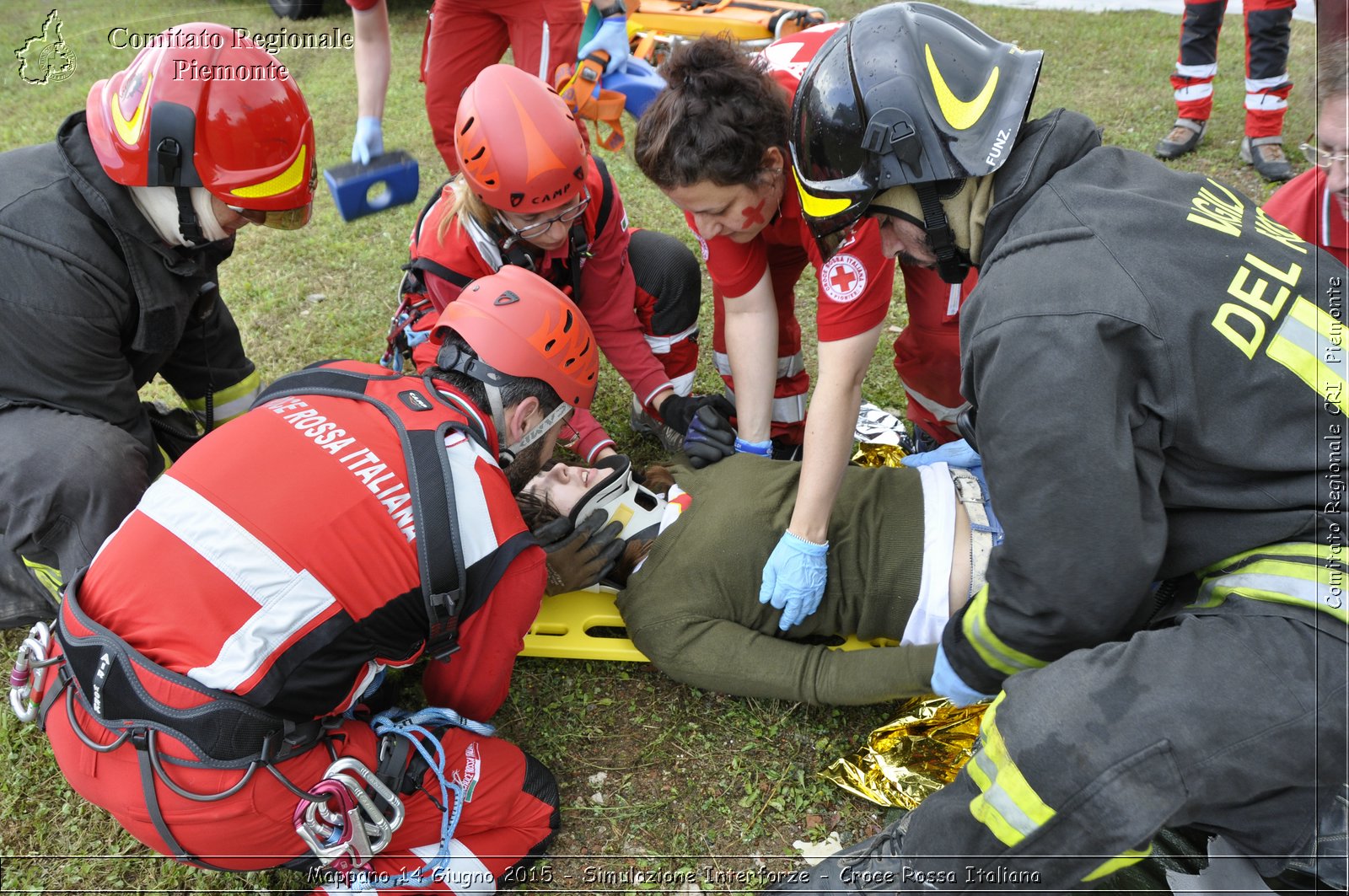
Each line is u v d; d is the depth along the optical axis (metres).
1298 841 1.52
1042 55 1.60
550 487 2.51
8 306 2.11
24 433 2.17
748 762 2.32
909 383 3.04
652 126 2.12
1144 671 1.49
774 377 2.73
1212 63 5.00
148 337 2.34
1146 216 1.49
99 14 7.33
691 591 2.33
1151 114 5.68
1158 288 1.44
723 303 2.75
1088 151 1.62
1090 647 1.62
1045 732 1.49
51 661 1.75
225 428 1.86
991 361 1.48
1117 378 1.42
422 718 1.95
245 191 2.09
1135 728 1.45
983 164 1.51
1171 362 1.42
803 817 2.21
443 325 2.09
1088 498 1.43
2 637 2.61
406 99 6.18
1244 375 1.46
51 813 2.21
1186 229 1.49
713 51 2.08
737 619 2.36
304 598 1.69
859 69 1.57
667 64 2.12
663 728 2.41
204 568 1.69
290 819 1.76
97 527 2.19
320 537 1.71
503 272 2.13
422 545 1.76
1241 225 1.56
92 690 1.67
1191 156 5.15
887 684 2.15
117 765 1.70
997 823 1.57
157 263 2.26
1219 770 1.45
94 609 1.74
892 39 1.57
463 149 2.45
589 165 2.81
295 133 2.13
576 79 3.50
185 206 2.13
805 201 1.69
